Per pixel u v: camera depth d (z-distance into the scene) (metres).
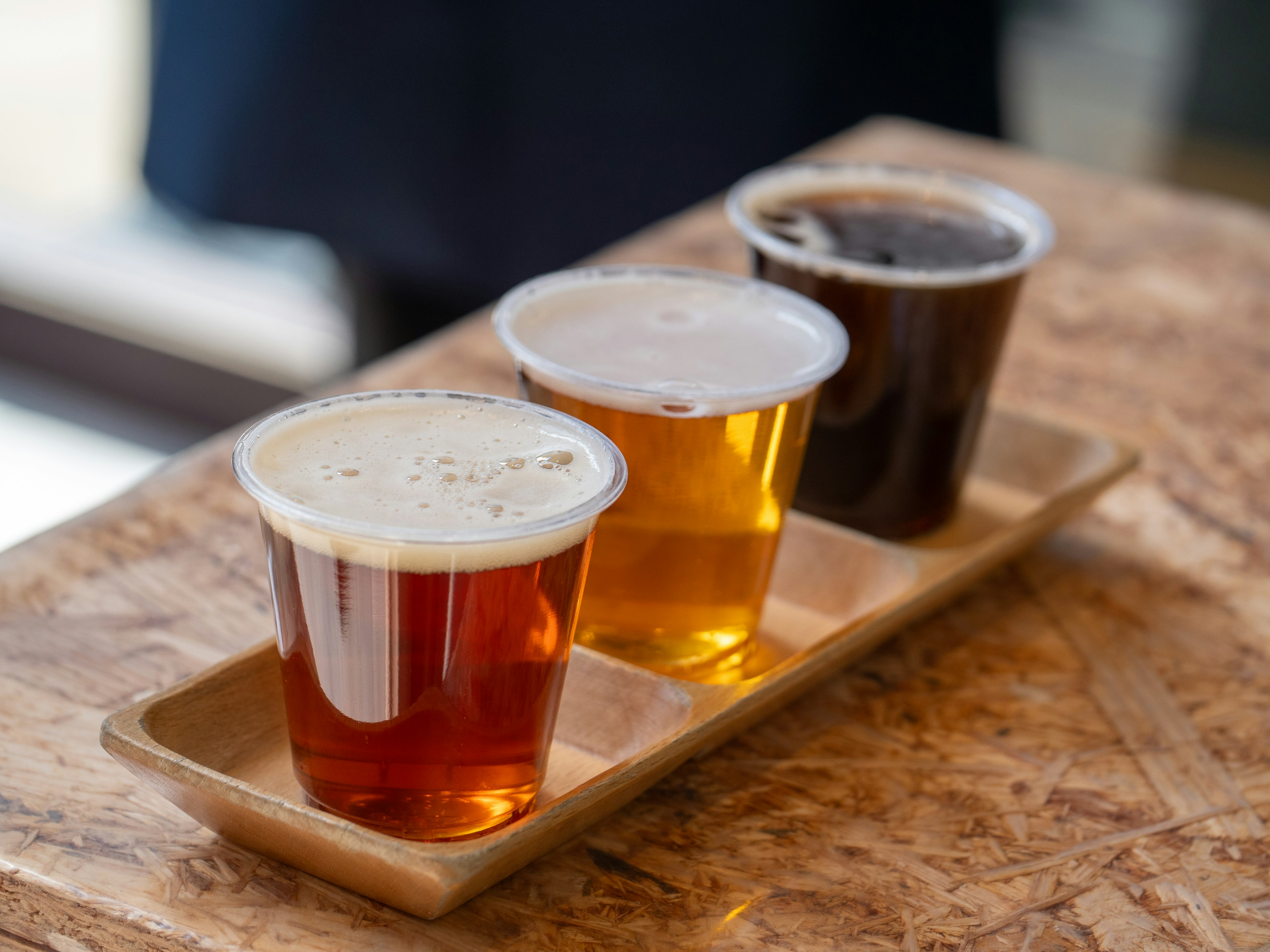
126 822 0.57
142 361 2.86
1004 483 0.96
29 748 0.60
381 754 0.52
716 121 2.11
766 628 0.78
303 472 0.52
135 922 0.51
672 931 0.53
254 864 0.55
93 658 0.67
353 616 0.50
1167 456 1.00
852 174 0.91
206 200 2.29
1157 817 0.63
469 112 2.13
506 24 2.08
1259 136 3.42
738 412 0.62
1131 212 1.49
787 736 0.67
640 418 0.62
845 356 0.67
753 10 2.04
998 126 2.32
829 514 0.84
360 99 2.15
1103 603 0.82
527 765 0.55
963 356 0.80
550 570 0.51
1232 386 1.12
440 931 0.52
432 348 1.05
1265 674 0.75
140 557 0.76
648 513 0.65
